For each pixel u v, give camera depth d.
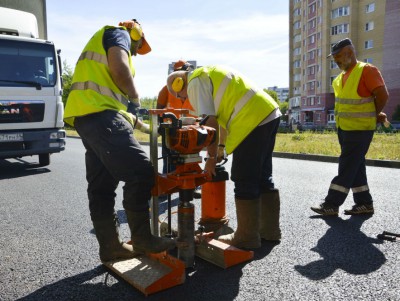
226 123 3.13
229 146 3.07
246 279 2.73
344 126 4.27
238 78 3.09
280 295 2.48
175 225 3.93
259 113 3.03
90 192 2.93
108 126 2.58
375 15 52.66
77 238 3.74
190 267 2.92
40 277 2.86
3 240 3.71
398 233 3.70
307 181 6.77
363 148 4.21
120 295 2.55
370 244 3.40
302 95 68.50
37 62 8.09
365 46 54.47
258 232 3.28
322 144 13.61
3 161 10.26
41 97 8.03
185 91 3.24
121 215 4.64
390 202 4.97
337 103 4.43
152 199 2.96
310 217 4.31
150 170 2.62
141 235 2.64
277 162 10.09
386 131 24.36
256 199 3.20
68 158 10.99
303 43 67.25
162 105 5.84
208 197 3.51
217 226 3.52
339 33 57.62
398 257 3.08
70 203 5.26
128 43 2.77
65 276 2.87
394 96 49.91
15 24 8.43
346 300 2.39
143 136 18.58
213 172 2.95
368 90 4.16
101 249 2.96
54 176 7.66
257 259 3.09
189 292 2.56
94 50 2.71
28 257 3.26
